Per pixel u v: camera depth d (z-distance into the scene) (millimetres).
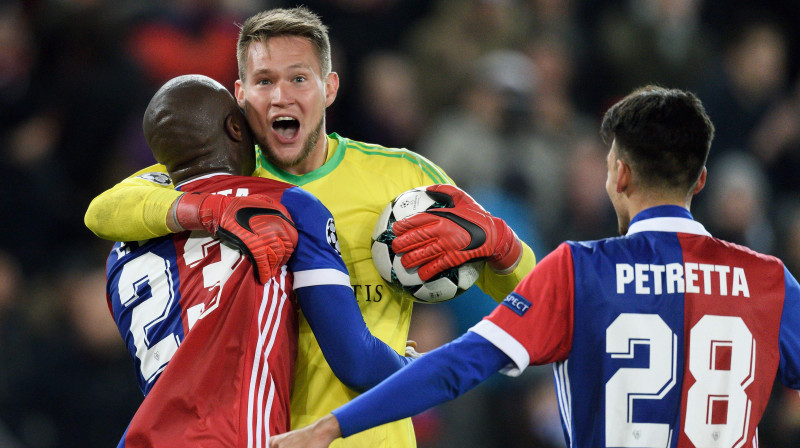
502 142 27375
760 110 31875
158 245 10945
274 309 10492
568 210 28047
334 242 11016
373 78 28438
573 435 10070
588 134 30422
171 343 10562
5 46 26297
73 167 25828
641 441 9820
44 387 21594
